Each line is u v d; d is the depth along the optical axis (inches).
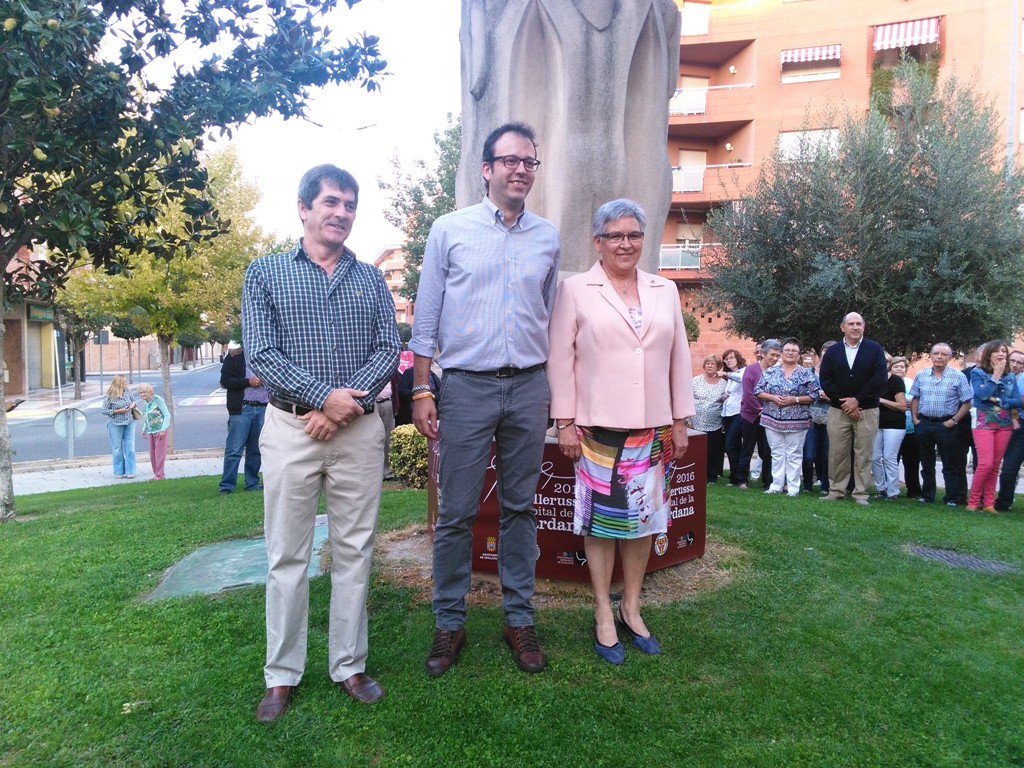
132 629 131.5
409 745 93.5
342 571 106.5
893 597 146.1
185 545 193.6
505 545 118.6
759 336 665.0
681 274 983.6
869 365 287.1
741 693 105.8
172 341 612.1
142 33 260.7
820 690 107.0
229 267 606.9
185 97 270.7
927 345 617.3
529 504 116.6
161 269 544.4
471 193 167.2
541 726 97.0
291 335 102.3
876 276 585.6
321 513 225.1
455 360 112.3
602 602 119.6
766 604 139.8
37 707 103.8
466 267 111.4
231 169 601.9
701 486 166.1
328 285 104.4
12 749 94.2
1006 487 300.0
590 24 153.3
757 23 961.5
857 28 924.6
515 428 113.8
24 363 1176.2
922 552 189.6
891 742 95.5
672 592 146.7
